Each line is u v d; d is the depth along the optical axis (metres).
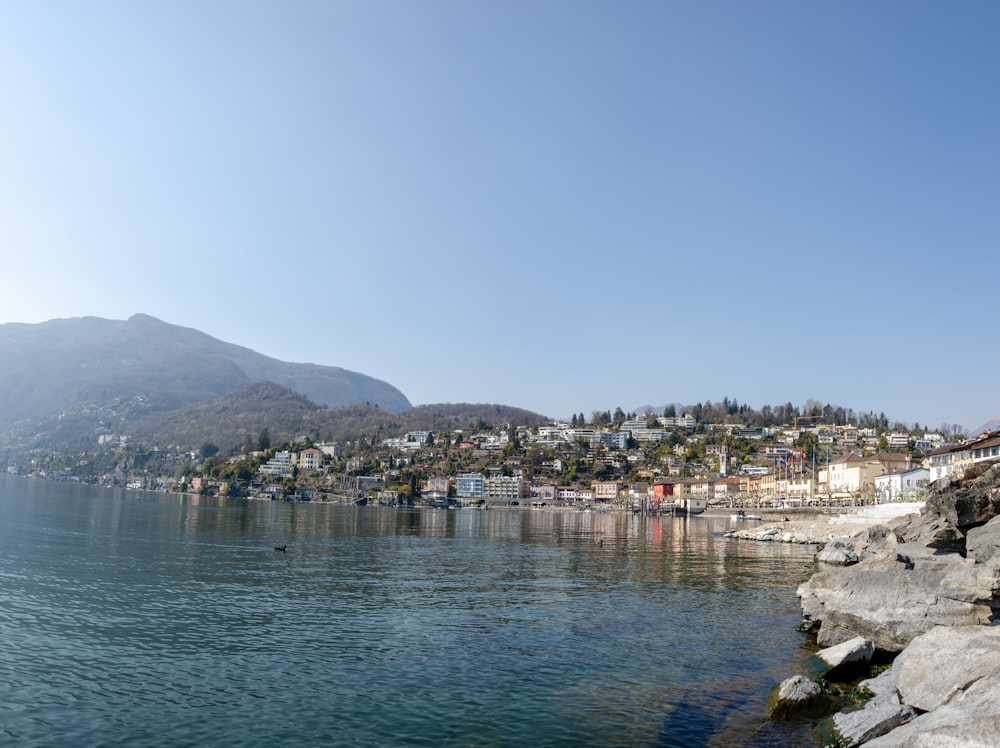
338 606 46.59
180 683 28.92
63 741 22.75
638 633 39.03
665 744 22.80
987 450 126.94
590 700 27.27
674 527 171.12
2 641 34.44
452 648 35.34
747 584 60.12
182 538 94.69
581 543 109.75
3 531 91.94
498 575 64.94
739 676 30.42
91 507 166.00
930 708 21.45
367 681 29.56
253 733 23.78
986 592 28.45
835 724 22.39
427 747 22.75
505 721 25.03
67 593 48.03
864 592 34.34
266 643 35.84
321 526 137.00
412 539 110.81
